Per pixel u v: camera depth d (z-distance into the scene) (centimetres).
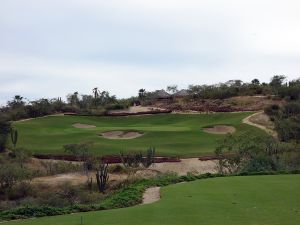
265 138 4919
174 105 11112
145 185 2973
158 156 6062
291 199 2211
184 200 2247
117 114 10344
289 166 4041
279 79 12912
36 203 3123
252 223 1725
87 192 3841
